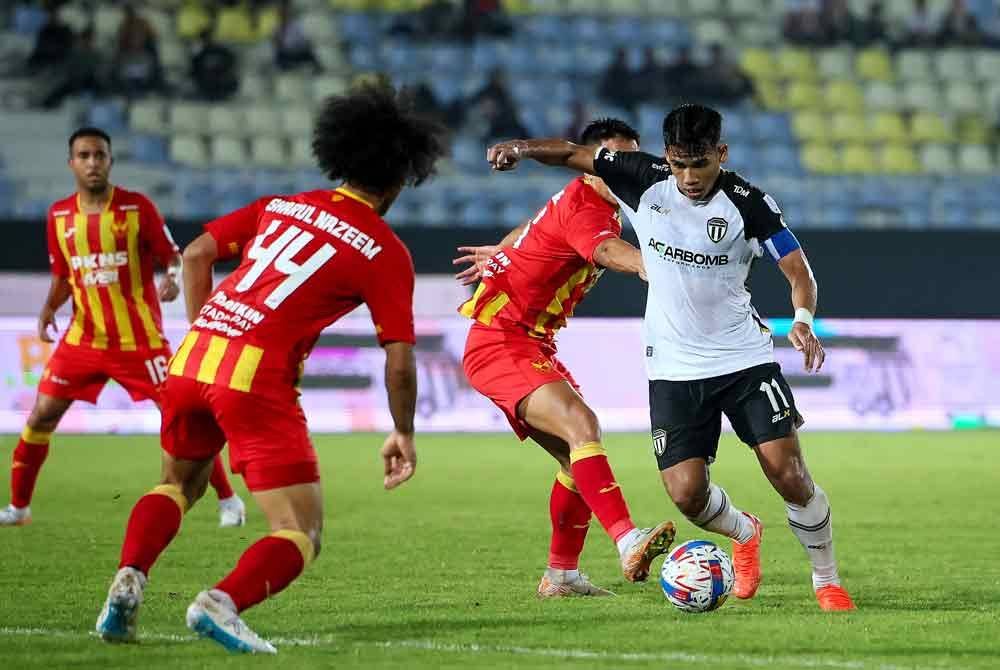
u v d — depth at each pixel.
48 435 31.28
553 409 21.48
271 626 19.33
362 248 17.19
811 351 19.84
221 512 31.50
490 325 22.77
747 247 20.62
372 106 17.52
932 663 16.75
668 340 21.16
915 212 76.50
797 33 85.62
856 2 88.88
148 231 31.27
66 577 23.86
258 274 17.20
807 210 75.75
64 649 17.25
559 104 79.12
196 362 17.08
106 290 31.14
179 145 73.88
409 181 17.86
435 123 17.89
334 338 58.09
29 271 55.16
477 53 81.31
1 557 26.31
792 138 80.50
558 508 22.20
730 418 21.20
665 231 20.75
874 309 59.94
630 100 77.94
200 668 16.08
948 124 83.25
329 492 38.69
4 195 69.75
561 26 84.19
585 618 20.05
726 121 79.25
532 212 72.50
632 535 19.53
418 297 57.84
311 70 78.25
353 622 19.69
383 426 58.38
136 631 17.75
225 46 78.56
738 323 21.03
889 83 84.38
